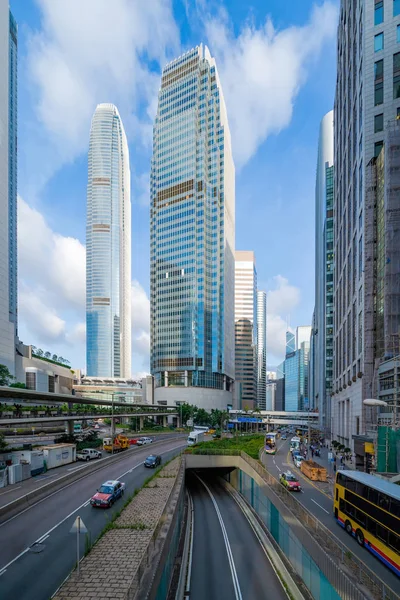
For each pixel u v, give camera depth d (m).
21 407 76.56
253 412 183.62
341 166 91.00
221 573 22.81
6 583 17.83
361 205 64.56
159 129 198.00
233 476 50.12
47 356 181.75
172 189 189.50
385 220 52.72
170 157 192.12
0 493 32.91
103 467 49.03
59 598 14.91
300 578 20.28
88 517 27.66
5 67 131.00
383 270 54.97
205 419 145.38
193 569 23.41
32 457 41.91
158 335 182.88
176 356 173.50
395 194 51.84
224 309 182.12
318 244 183.88
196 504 40.69
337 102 99.62
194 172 182.75
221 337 178.12
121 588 15.63
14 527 25.53
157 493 31.47
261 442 72.00
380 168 57.56
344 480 29.22
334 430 96.25
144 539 21.09
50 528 25.25
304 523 20.19
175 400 162.62
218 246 180.88
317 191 192.12
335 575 14.80
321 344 154.75
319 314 171.88
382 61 60.22
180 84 193.38
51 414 78.75
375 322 57.84
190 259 178.50
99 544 20.38
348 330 77.38
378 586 12.73
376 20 61.06
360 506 25.98
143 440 76.56
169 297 182.38
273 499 28.27
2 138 126.75
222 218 183.00
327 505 35.69
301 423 177.88
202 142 183.25
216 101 188.62
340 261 91.19
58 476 41.44
